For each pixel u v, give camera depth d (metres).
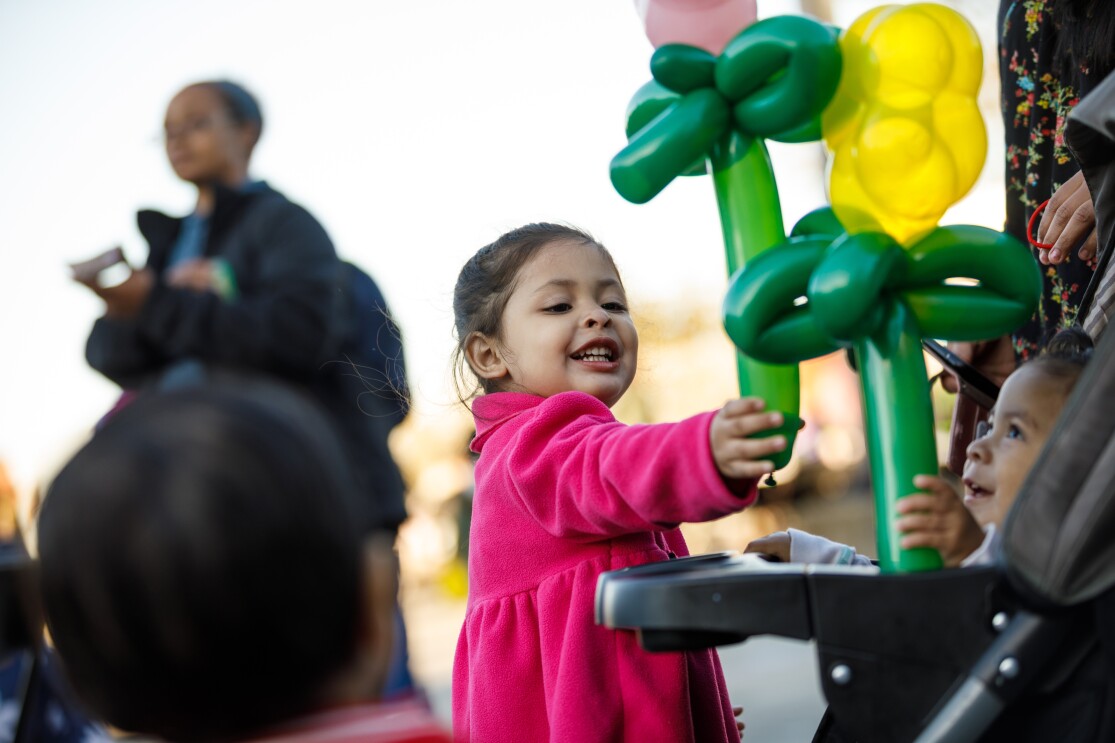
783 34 1.16
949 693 1.03
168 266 2.59
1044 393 1.26
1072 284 1.68
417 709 0.87
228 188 2.53
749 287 1.15
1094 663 1.04
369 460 2.43
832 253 1.11
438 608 9.50
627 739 1.47
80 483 0.81
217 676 0.78
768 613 1.07
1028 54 1.77
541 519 1.50
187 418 0.83
